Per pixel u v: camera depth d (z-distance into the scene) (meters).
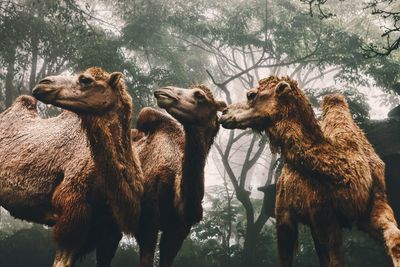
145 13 20.89
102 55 18.27
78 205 5.33
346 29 20.72
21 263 18.98
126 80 18.86
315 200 5.01
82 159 5.56
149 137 6.77
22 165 5.96
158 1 20.86
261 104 5.18
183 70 22.34
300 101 5.12
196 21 20.81
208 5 21.14
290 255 5.54
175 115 5.54
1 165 6.09
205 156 5.74
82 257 5.81
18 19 19.44
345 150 5.17
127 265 19.27
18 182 5.92
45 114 19.61
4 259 18.95
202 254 20.19
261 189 17.88
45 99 5.04
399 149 14.14
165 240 6.33
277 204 5.60
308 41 21.14
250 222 20.83
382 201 5.13
